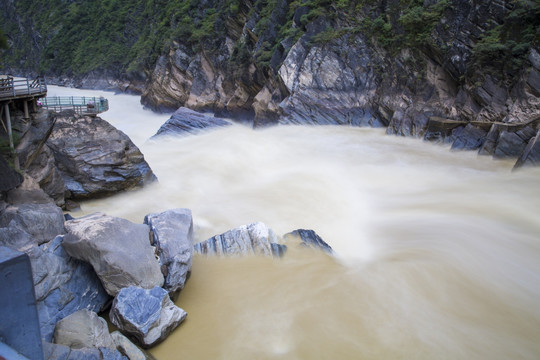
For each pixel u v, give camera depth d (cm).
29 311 589
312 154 2503
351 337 909
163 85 4862
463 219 1483
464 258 1212
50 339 816
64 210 1634
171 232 1097
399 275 1135
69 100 2656
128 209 1689
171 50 4828
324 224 1506
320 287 1079
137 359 795
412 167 2177
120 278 927
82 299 930
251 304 1014
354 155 2442
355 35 3203
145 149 2609
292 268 1157
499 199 1662
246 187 1936
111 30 8169
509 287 1085
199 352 864
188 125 2978
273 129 3123
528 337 913
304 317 970
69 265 955
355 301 1027
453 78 2681
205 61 4597
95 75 7688
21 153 1437
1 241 944
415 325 947
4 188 1210
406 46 2953
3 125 1370
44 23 9575
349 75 3169
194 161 2347
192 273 1135
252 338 905
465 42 2616
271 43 3741
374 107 3089
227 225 1492
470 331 930
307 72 3219
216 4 4978
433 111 2717
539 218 1471
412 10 2906
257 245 1218
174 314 918
